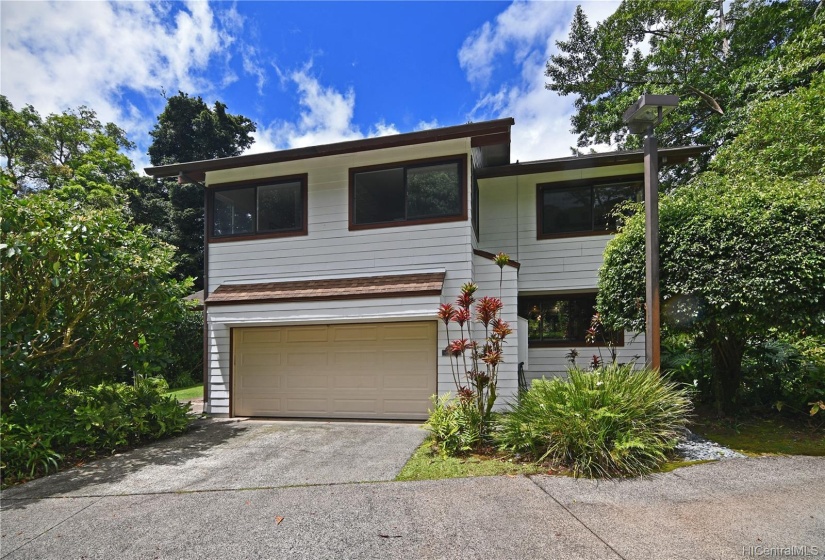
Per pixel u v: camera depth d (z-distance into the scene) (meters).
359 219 8.52
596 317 7.07
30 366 5.94
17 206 5.77
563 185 9.95
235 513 3.74
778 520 3.26
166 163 25.66
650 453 4.46
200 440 6.54
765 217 5.17
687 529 3.15
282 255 8.86
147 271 6.67
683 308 5.68
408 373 7.93
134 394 7.13
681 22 16.53
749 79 12.95
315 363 8.35
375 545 3.09
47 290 5.89
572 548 2.94
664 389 5.11
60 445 5.68
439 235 8.05
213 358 8.75
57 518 3.74
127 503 4.05
